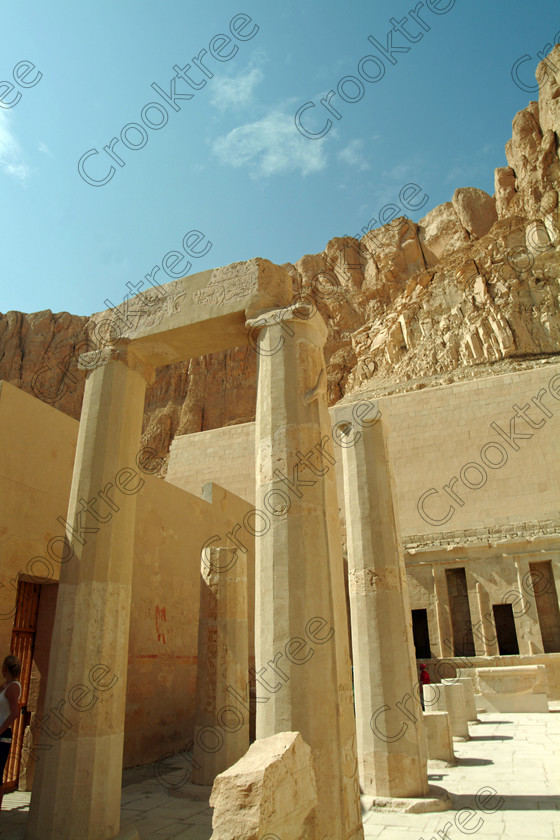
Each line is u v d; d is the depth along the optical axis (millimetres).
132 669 12883
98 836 6645
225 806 3807
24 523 10523
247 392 57656
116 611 7781
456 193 55312
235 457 30172
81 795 6699
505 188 50531
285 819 4047
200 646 11188
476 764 10102
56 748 6898
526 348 37688
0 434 10273
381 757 8117
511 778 8938
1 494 10109
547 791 8047
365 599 9109
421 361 41656
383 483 9711
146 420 59969
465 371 37844
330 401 48969
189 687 15016
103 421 8500
